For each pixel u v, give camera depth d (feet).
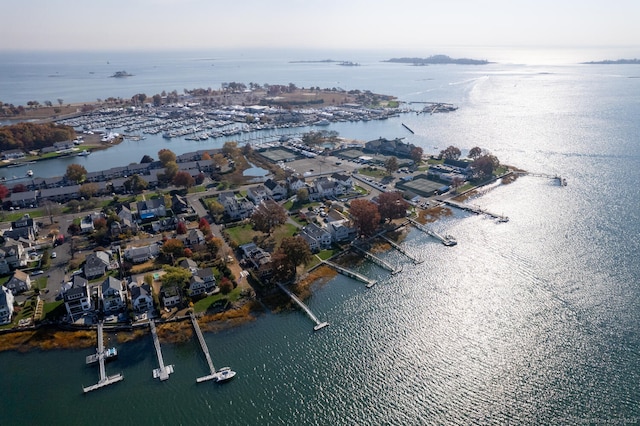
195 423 277.64
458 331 355.56
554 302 386.32
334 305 393.50
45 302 391.24
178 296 386.93
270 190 639.76
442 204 620.08
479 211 584.81
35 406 289.53
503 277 428.97
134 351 337.31
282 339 349.82
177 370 318.24
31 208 613.93
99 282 420.77
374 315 379.14
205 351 331.16
